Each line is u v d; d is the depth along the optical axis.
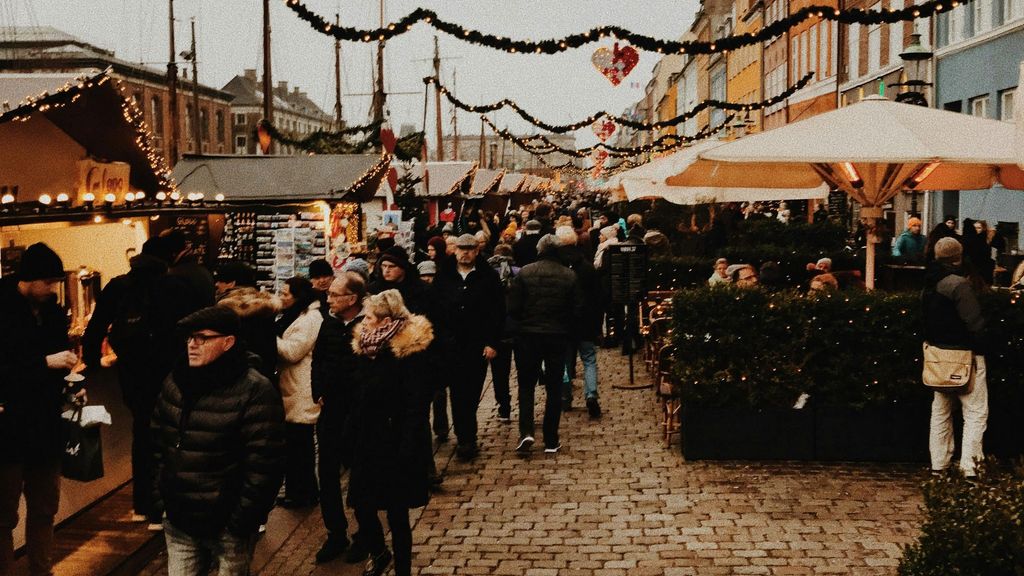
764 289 9.41
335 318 7.25
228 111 79.19
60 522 7.81
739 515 7.82
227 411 5.00
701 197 17.62
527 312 9.88
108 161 9.05
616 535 7.44
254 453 5.00
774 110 54.09
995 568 3.87
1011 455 9.21
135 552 7.22
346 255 15.37
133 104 8.27
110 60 61.78
